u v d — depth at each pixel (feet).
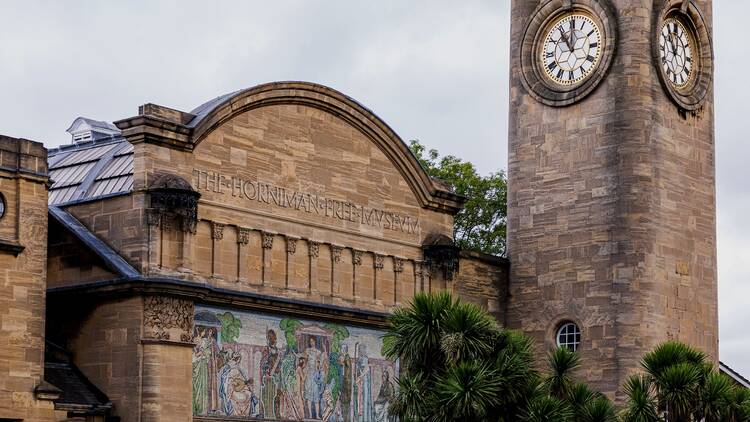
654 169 214.48
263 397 176.35
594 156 217.15
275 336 179.32
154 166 168.04
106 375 163.84
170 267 166.50
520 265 222.89
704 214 223.92
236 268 177.06
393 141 200.13
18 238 150.82
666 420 162.40
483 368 152.87
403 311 160.04
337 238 191.11
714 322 223.71
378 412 191.83
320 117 190.70
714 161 227.40
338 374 187.11
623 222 213.05
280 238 183.42
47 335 170.09
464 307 157.48
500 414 154.51
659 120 216.54
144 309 162.40
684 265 218.38
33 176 152.97
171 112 172.14
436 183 206.90
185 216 167.73
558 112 222.07
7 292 148.97
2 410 146.92
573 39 222.69
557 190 220.64
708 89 227.40
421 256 204.33
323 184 190.19
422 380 155.74
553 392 165.89
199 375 168.55
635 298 210.79
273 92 182.60
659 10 218.79
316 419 183.11
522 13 228.63
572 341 217.15
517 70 227.81
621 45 216.74
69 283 169.07
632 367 209.36
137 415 160.66
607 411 163.73
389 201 200.13
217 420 169.78
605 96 216.95
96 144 195.00
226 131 177.27
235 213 177.27
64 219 172.35
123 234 167.22
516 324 221.66
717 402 158.81
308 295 185.88
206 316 170.71
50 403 151.84
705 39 228.63
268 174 182.39
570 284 216.95
